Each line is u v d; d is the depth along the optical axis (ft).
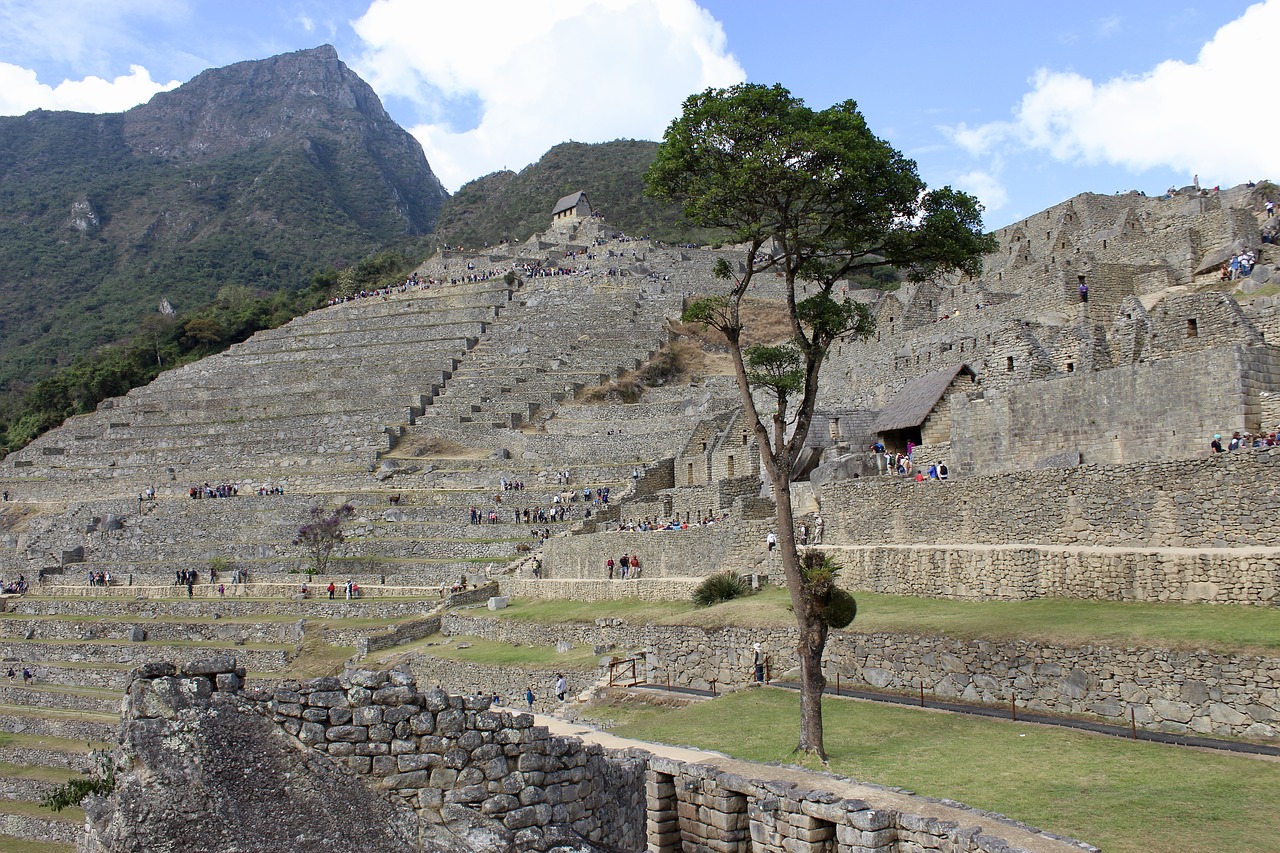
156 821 39.01
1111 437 134.72
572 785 49.90
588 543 209.15
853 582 140.77
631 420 301.43
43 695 211.82
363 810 43.45
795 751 85.35
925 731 89.04
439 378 373.81
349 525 269.23
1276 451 99.71
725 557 171.63
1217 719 81.46
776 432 98.07
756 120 97.71
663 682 137.08
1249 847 57.16
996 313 190.80
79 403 479.41
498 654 181.16
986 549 120.67
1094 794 67.31
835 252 106.83
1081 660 91.20
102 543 299.58
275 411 381.60
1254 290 154.71
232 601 245.45
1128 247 201.77
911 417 174.81
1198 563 97.96
